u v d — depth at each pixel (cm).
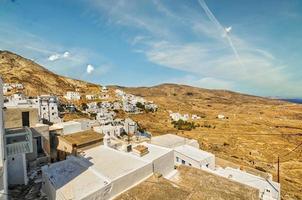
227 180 2125
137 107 16538
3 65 18462
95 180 1688
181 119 14650
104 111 12450
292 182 6147
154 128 11744
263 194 2562
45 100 7769
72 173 1802
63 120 8144
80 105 13575
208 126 13950
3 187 1301
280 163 8244
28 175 2073
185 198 1692
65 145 2641
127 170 1884
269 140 11244
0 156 1288
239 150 9512
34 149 2344
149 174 2047
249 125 14538
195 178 2162
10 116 2411
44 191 1784
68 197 1452
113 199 1638
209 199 1755
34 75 18525
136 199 1641
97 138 2731
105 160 2119
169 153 2406
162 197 1675
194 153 3356
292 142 11062
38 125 2597
